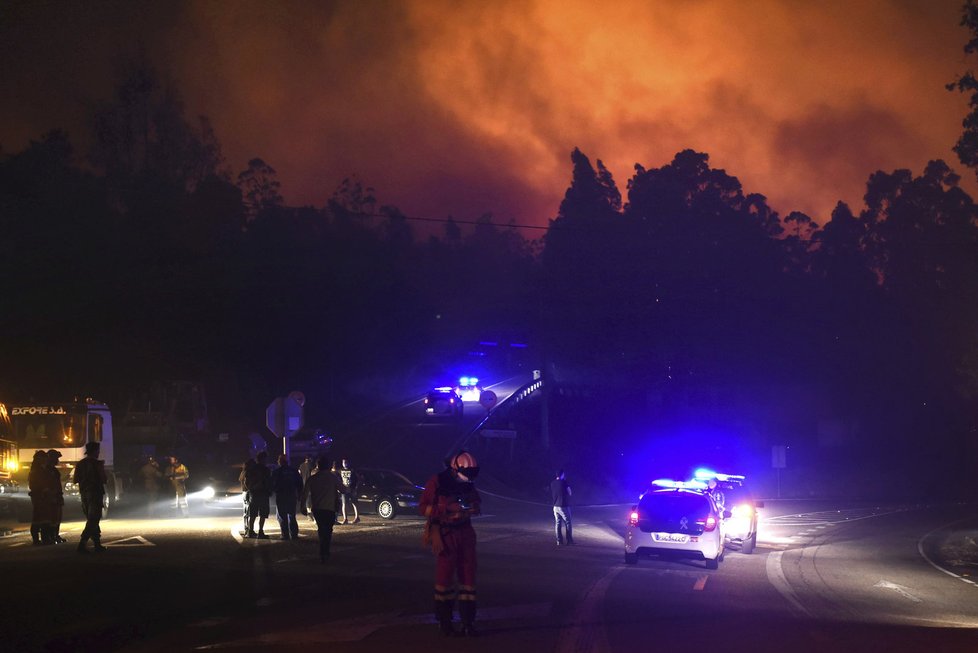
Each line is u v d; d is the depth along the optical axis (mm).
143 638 10414
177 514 30156
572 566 18984
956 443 75688
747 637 10812
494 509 39406
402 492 30203
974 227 71688
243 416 77375
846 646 10305
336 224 110062
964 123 34844
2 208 55781
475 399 82875
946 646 10430
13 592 13633
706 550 19188
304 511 20125
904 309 78312
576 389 70625
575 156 86875
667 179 85062
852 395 79438
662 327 73125
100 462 18594
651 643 10312
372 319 97062
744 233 82500
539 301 77375
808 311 81500
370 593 13953
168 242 62969
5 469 27297
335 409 86188
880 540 30797
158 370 59969
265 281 76438
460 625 11141
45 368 53156
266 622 11422
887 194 85188
